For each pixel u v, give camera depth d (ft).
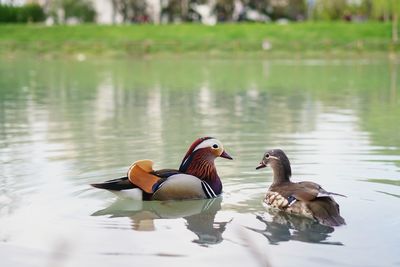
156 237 19.49
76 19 222.48
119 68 107.34
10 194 24.22
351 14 220.23
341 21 198.29
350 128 40.16
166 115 47.57
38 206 22.74
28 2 214.90
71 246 18.44
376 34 164.14
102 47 147.64
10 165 29.17
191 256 17.78
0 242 19.02
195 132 38.75
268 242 18.76
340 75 90.68
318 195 20.70
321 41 151.43
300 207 20.80
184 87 72.74
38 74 93.81
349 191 24.14
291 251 17.97
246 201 23.34
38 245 18.79
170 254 17.97
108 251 18.22
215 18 228.02
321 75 90.74
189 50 145.89
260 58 134.72
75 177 26.81
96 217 21.59
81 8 222.07
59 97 61.82
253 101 57.77
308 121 43.78
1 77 88.02
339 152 31.76
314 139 35.76
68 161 29.99
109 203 23.26
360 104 54.90
